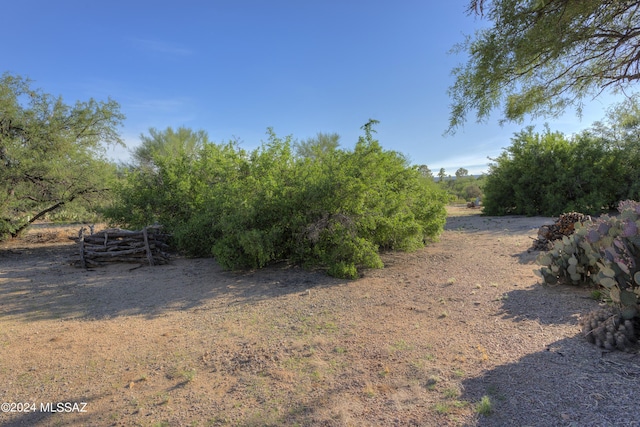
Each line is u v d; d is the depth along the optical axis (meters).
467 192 45.31
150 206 10.10
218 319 4.84
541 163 18.48
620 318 3.41
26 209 12.02
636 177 17.56
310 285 6.36
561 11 5.21
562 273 5.48
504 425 2.30
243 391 2.98
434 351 3.49
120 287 6.67
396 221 7.37
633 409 2.34
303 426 2.47
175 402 2.87
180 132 22.33
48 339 4.28
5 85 11.09
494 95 6.82
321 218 7.21
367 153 7.57
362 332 4.11
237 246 7.38
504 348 3.46
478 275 6.50
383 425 2.42
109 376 3.35
